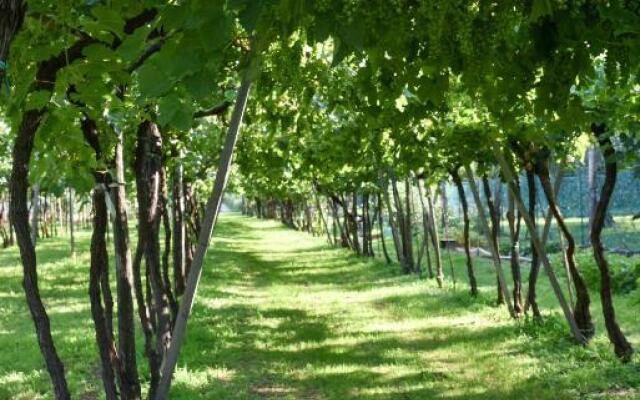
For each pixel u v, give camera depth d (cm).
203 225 439
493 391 718
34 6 305
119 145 550
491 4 317
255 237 3812
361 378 799
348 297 1490
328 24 230
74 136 354
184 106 226
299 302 1438
